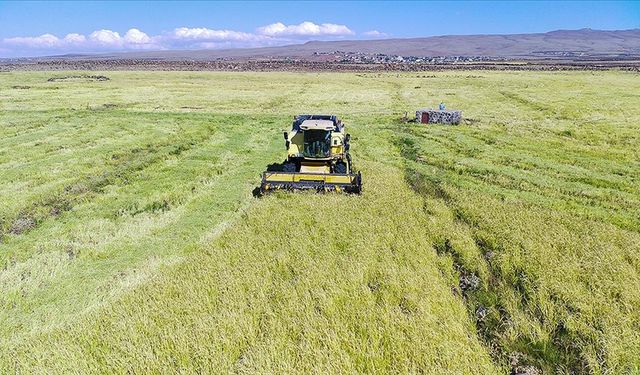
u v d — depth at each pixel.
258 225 12.88
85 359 7.00
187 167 20.53
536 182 18.27
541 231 12.25
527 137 29.77
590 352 7.21
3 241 11.87
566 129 32.72
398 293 8.91
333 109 47.62
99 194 16.25
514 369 7.17
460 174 20.11
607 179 18.89
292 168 16.94
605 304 8.44
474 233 12.49
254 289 8.98
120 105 46.84
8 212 13.85
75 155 22.02
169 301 8.57
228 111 44.56
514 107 47.72
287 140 17.17
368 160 22.97
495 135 30.47
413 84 77.69
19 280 9.78
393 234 12.19
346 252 10.97
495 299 9.12
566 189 17.34
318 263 10.11
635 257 10.63
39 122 32.06
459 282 10.05
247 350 7.25
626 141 28.25
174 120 35.41
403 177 19.28
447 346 7.18
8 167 19.58
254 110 45.84
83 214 14.05
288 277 9.69
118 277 9.98
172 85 72.50
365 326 7.71
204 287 9.10
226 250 11.05
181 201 15.59
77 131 28.73
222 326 7.66
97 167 20.06
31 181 17.31
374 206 14.36
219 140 27.75
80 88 64.75
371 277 9.70
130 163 20.86
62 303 8.91
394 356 7.00
